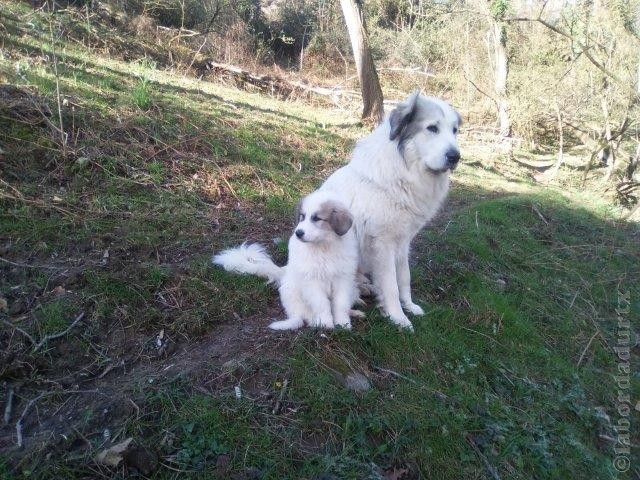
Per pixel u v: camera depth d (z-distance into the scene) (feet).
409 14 27.30
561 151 15.58
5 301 5.17
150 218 6.98
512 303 7.43
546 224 10.78
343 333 5.18
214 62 18.93
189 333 5.27
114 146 8.04
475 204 10.81
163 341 5.12
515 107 17.42
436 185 6.03
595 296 8.47
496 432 4.94
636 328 7.95
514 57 18.39
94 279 5.55
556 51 16.93
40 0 15.80
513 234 9.71
